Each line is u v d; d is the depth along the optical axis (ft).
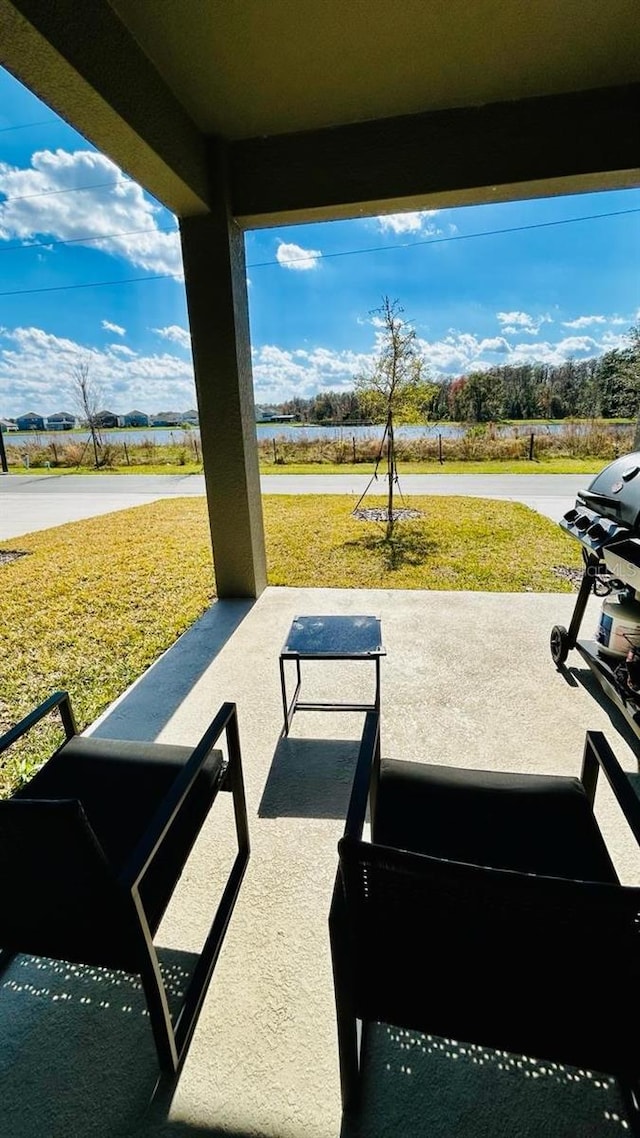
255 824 5.97
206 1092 3.54
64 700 5.40
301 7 7.09
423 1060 3.67
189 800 4.57
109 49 6.98
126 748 5.22
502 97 9.39
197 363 11.79
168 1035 3.52
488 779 4.67
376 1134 3.29
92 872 3.00
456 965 2.82
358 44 7.90
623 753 7.06
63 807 2.58
